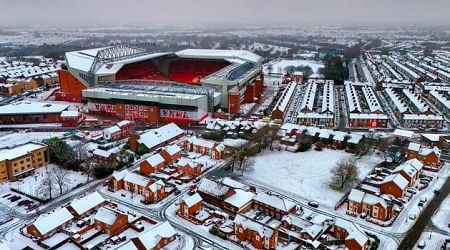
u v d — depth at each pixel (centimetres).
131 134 16162
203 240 10244
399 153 15562
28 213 11431
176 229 10725
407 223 10950
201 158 15488
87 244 9944
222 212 11475
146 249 9369
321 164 14938
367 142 16162
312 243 9812
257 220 11125
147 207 11862
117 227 10538
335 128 19750
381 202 11038
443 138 16888
